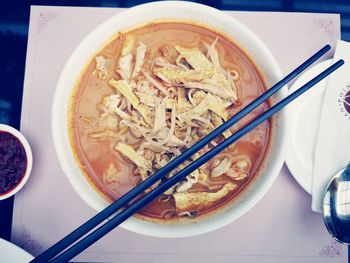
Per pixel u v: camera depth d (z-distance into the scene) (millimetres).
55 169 223
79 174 198
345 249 218
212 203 199
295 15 233
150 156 203
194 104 205
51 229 219
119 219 175
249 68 206
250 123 183
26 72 229
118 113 205
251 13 232
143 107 205
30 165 212
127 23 205
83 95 207
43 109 227
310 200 221
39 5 235
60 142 193
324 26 232
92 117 207
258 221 220
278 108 185
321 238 219
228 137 185
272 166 188
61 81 197
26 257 202
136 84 207
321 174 215
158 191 178
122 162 205
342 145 218
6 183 211
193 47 210
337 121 220
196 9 202
